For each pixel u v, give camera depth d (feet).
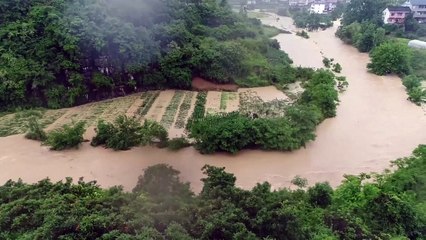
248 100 143.54
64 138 104.12
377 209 66.85
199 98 145.38
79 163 98.53
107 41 138.51
